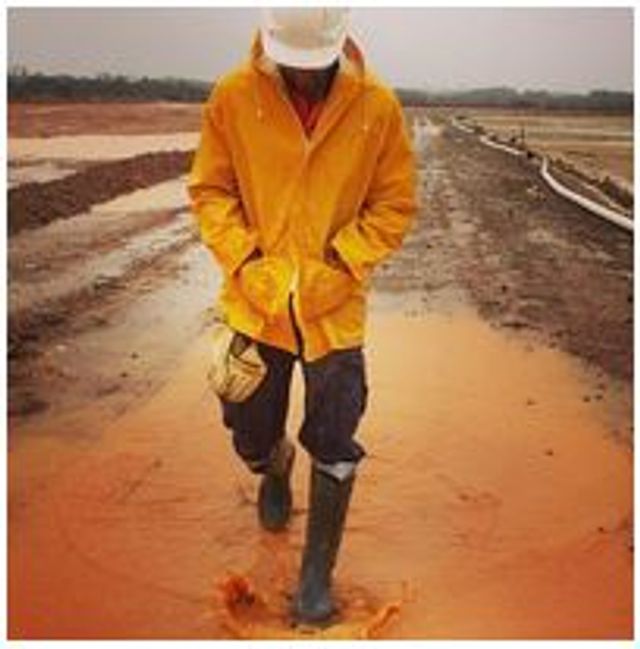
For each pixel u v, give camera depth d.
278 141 3.31
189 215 8.20
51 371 5.22
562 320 6.11
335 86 3.27
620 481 4.37
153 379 5.22
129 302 6.16
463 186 9.40
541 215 8.59
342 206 3.38
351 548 3.90
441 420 4.83
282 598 3.61
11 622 3.42
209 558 3.83
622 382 5.29
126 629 3.40
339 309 3.40
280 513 4.00
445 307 6.29
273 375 3.60
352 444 3.44
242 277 3.40
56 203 7.86
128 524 4.01
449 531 4.02
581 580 3.72
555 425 4.82
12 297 6.08
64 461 4.42
